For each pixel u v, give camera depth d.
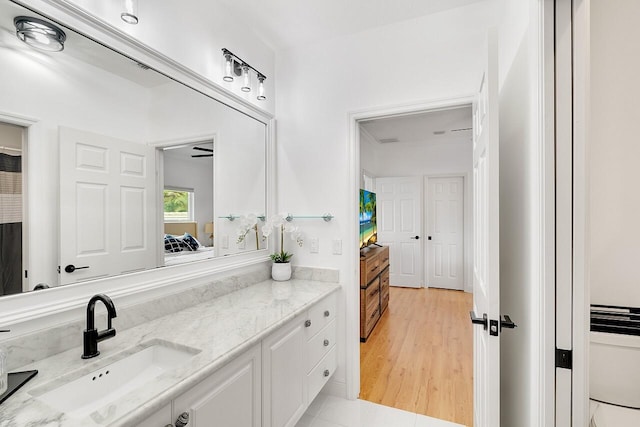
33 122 1.05
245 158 2.10
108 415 0.76
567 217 0.94
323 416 1.94
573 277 0.94
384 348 2.95
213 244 1.84
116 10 1.27
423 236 5.31
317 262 2.26
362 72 2.14
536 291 1.01
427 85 1.97
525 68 1.20
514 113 1.43
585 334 0.93
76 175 1.17
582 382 0.93
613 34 1.53
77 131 1.17
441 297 4.70
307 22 2.06
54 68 1.10
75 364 0.99
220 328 1.33
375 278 3.55
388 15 1.98
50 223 1.09
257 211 2.22
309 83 2.31
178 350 1.17
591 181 1.56
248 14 1.98
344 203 2.19
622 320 1.46
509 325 1.15
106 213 1.27
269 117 2.33
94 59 1.22
